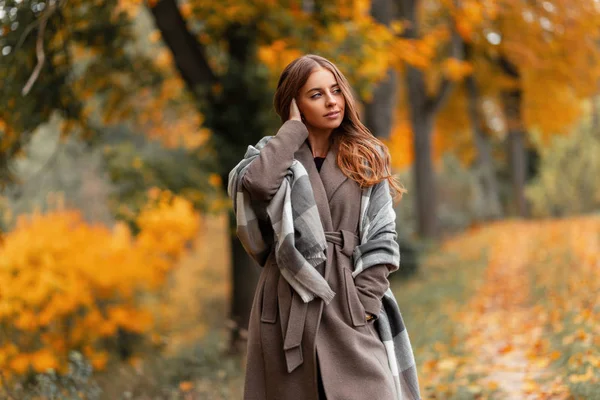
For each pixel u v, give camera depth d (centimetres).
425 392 497
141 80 1028
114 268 1094
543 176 2947
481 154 2647
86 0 771
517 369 556
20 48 679
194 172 859
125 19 884
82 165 1919
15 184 835
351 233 280
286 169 273
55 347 988
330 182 282
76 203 1906
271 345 277
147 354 1124
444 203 3944
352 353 269
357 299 275
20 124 746
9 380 643
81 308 1062
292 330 271
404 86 2409
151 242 1284
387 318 290
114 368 985
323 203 278
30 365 921
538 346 600
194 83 914
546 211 3053
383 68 902
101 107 1075
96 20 835
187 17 941
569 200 2894
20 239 1020
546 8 1400
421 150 2050
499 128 3247
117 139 1800
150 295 1436
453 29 1708
